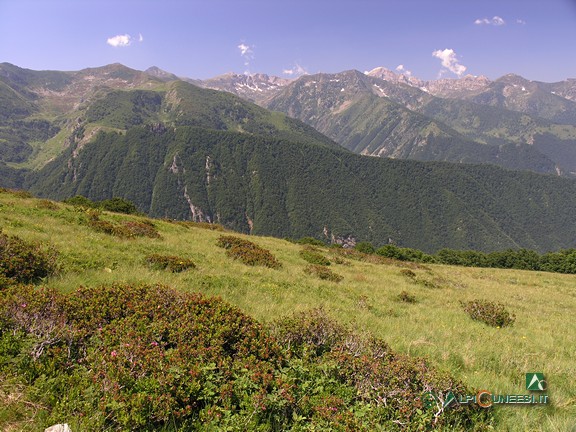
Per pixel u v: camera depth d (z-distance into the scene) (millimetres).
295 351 7293
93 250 14680
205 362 5828
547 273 48094
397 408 5691
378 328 11266
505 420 6031
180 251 19109
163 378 4992
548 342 12484
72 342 5957
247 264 20266
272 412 5125
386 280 24703
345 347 7602
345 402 5684
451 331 12391
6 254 10367
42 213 20344
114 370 5043
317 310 10117
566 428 5781
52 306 6590
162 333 6527
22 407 4484
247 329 7008
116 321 6750
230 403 5059
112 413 4543
